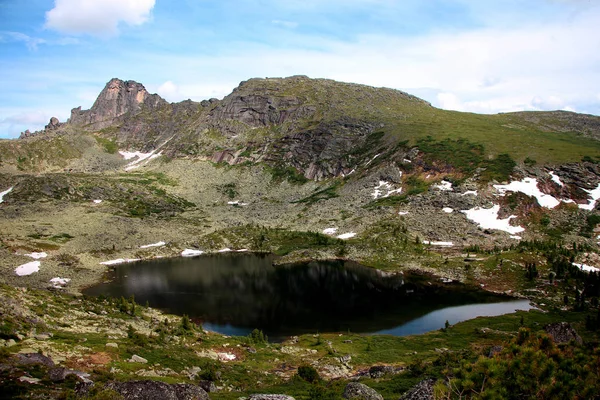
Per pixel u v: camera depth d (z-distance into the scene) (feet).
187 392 98.78
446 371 139.64
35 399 89.71
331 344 246.27
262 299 370.94
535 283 381.60
